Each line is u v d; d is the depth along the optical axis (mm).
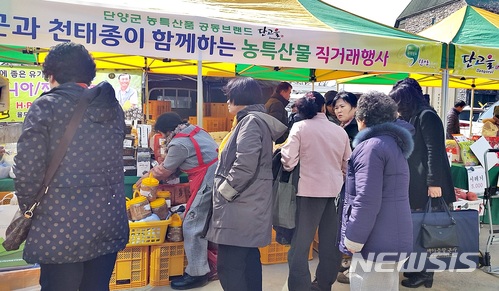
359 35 3725
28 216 1895
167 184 3939
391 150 2270
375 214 2211
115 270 3434
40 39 2836
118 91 6664
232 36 3322
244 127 2551
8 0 2750
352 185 2359
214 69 7191
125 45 3039
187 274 3537
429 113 3256
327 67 3633
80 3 2932
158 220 3461
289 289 3113
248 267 2855
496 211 4887
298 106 3145
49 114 1861
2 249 3088
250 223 2561
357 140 2381
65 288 1980
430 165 3199
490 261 4324
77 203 1909
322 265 3236
